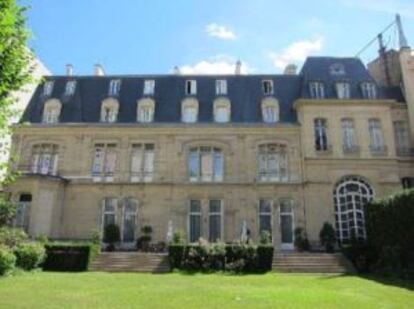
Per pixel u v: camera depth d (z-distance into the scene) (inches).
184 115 1418.6
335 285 687.1
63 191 1326.3
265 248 942.4
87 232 1295.5
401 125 1422.2
